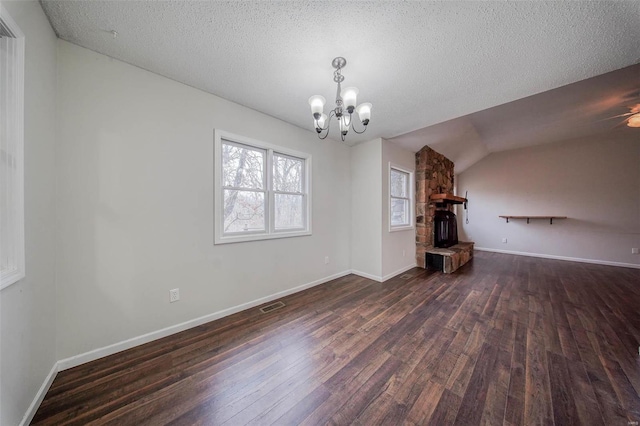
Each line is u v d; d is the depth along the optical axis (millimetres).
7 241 1119
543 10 1328
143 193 1921
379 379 1535
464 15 1372
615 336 2033
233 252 2506
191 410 1296
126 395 1393
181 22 1438
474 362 1699
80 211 1651
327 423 1220
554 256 5363
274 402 1354
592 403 1323
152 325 1976
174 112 2082
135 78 1879
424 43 1612
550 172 5414
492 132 4531
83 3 1307
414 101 2449
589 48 1637
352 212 4055
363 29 1488
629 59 1751
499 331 2131
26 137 1226
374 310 2586
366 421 1229
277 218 3000
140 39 1590
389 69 1904
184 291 2156
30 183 1264
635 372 1572
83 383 1480
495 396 1385
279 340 1989
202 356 1771
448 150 4953
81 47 1653
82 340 1666
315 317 2418
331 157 3682
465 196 6691
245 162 2672
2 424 1014
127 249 1849
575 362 1687
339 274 3844
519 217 5609
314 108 1716
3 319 1030
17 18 1135
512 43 1598
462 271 4215
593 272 4152
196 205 2223
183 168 2139
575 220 5129
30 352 1247
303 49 1681
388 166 3828
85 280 1675
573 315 2447
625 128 4395
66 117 1596
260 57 1772
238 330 2152
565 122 3969
